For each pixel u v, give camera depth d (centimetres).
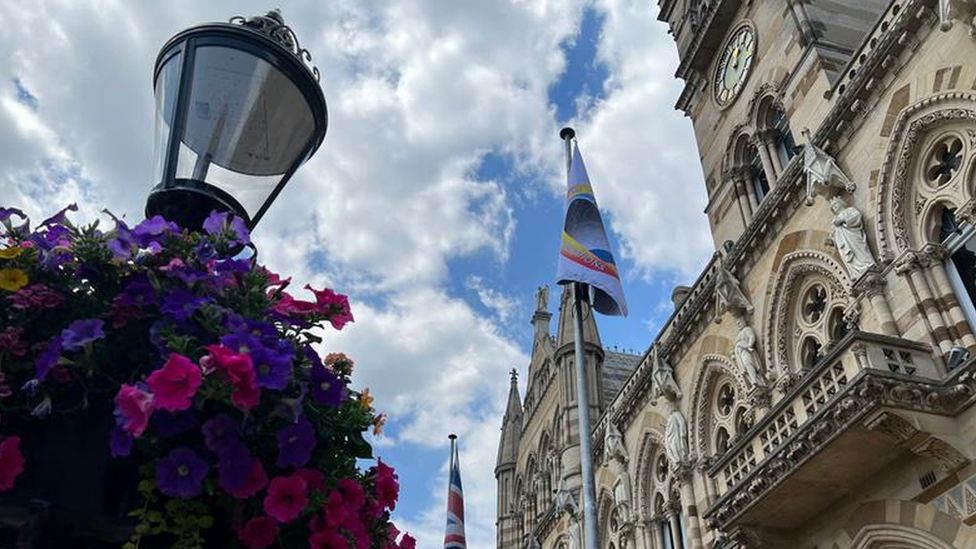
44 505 345
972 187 1480
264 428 390
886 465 1441
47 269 412
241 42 546
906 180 1623
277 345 404
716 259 2294
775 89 2284
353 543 405
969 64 1471
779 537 1647
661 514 2503
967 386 1330
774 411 1576
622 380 4297
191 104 529
